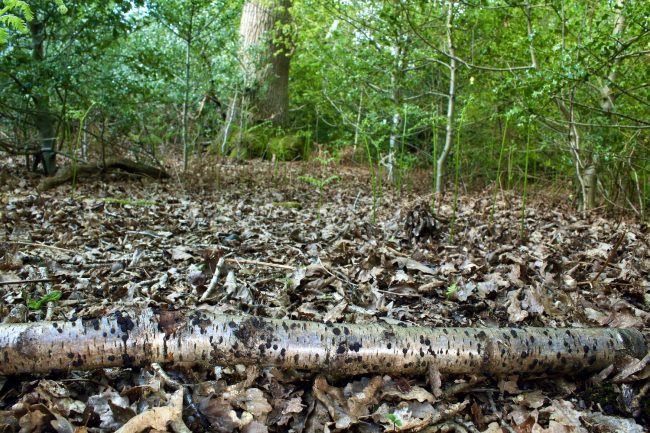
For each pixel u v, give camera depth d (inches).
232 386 76.2
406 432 70.5
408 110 289.0
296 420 72.7
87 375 77.5
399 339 79.0
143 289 113.5
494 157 363.3
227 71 396.5
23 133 296.0
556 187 339.6
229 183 315.3
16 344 70.6
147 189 272.2
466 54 293.6
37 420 65.3
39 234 160.4
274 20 492.7
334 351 77.4
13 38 221.6
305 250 161.5
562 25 213.9
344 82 332.8
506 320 110.0
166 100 334.0
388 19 265.1
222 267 126.0
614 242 182.7
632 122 245.6
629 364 80.6
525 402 77.7
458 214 232.7
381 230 194.7
